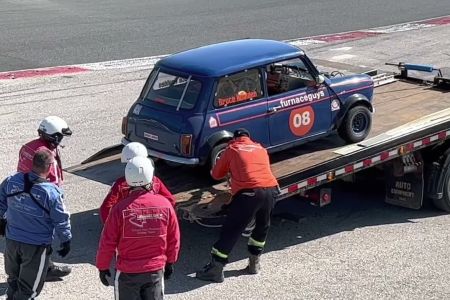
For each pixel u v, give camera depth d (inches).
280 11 1230.9
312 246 424.8
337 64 581.3
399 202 478.9
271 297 360.8
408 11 1240.8
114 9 1240.2
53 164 361.4
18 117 651.5
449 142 480.1
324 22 1139.3
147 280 285.7
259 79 423.2
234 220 368.5
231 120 412.2
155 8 1254.3
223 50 438.3
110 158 480.4
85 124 637.9
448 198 475.8
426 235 442.0
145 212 284.4
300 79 441.1
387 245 426.6
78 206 470.0
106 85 764.0
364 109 459.5
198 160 405.7
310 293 366.0
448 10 1251.8
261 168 371.9
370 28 1095.6
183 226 447.2
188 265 396.2
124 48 943.7
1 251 409.1
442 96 548.1
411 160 466.6
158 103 424.2
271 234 440.5
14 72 814.5
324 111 448.8
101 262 288.5
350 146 453.4
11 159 548.1
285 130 434.6
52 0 1336.1
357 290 369.7
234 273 387.9
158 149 420.2
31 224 318.0
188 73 416.5
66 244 325.7
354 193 512.7
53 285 369.7
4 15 1178.0
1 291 363.6
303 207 484.4
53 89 745.6
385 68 845.8
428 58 897.5
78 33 1035.3
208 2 1321.4
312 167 418.9
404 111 512.1
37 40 986.1
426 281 380.8
